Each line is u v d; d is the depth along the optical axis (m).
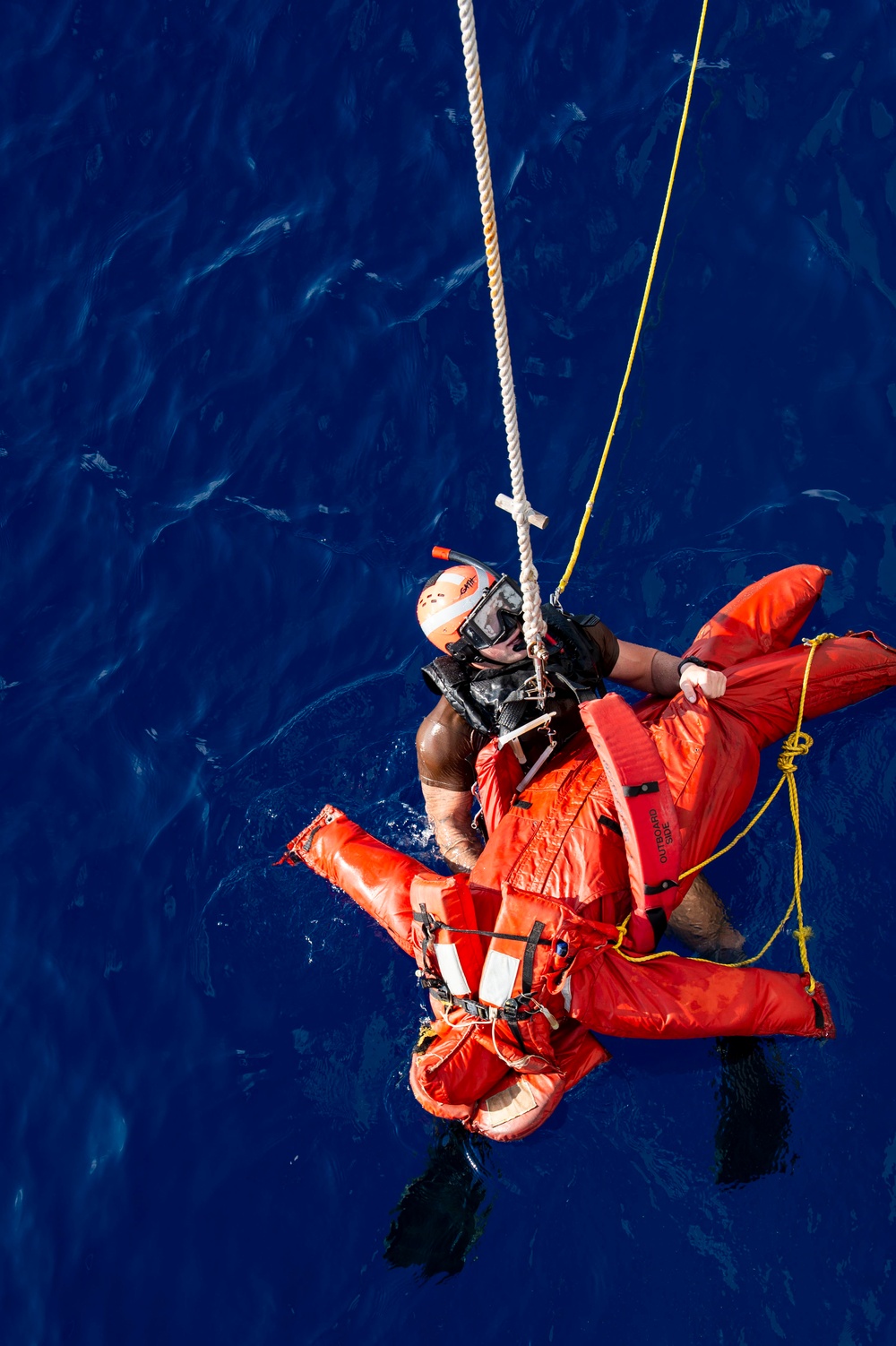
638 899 4.98
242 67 8.97
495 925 5.03
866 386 7.06
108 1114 5.44
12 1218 5.21
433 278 7.92
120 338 8.23
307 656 6.88
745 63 8.02
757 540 6.69
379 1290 4.76
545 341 7.60
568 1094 5.06
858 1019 5.04
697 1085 5.00
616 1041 5.16
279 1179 5.11
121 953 5.96
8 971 5.97
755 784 5.59
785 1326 4.44
